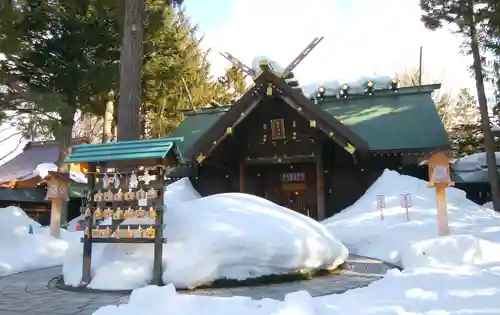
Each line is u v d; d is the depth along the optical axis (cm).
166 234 607
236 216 653
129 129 922
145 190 588
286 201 1533
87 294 540
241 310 383
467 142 2275
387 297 467
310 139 1403
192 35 2522
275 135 1427
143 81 1803
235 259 588
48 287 605
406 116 1524
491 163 1552
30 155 2706
